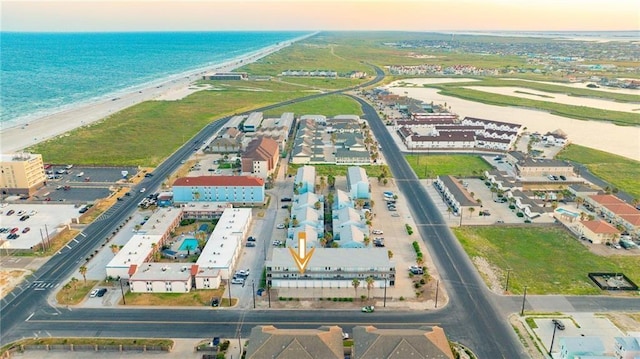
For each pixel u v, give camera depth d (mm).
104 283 154000
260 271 162250
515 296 148125
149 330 130125
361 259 154000
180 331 129875
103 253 174250
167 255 170750
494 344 125250
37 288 151000
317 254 156625
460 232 193875
